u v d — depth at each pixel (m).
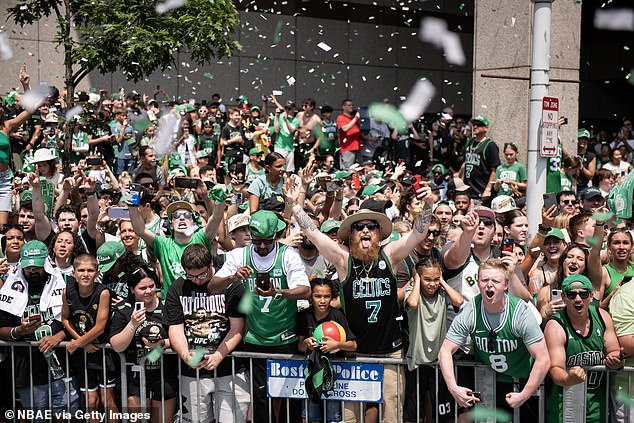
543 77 8.47
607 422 5.77
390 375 6.01
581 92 23.92
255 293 6.07
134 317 6.06
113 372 6.37
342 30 19.06
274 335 6.15
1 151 9.02
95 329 6.23
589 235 7.04
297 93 18.61
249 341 6.22
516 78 10.76
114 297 6.36
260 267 6.04
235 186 10.04
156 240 7.10
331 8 18.88
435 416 6.02
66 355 6.34
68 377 6.38
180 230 6.99
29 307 6.47
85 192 7.49
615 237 6.61
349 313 6.00
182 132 12.77
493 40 14.18
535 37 8.46
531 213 8.50
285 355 6.04
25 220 7.73
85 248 7.21
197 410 6.16
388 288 5.96
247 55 17.86
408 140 14.91
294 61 18.53
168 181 10.74
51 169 9.27
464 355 6.02
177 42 10.14
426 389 6.09
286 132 13.75
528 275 6.98
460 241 6.18
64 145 10.47
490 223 6.38
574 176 13.41
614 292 6.27
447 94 20.28
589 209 9.10
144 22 10.23
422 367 6.06
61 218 7.51
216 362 6.00
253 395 6.21
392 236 6.75
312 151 13.42
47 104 12.12
